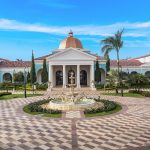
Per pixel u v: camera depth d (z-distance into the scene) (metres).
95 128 19.58
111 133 18.06
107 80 46.09
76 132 18.44
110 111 27.03
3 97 41.38
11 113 26.50
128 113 25.94
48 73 58.31
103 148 14.83
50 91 50.44
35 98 39.69
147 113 25.91
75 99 31.12
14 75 59.19
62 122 21.86
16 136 17.55
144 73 64.12
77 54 55.44
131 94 44.16
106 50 49.09
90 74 57.75
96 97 39.78
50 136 17.45
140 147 14.94
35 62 61.34
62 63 55.44
